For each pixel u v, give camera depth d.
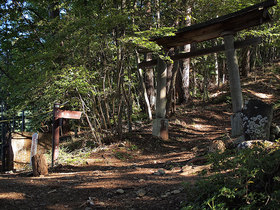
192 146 9.89
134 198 4.02
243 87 20.02
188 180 4.66
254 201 2.66
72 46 8.20
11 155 8.48
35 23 11.41
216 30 9.30
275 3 7.71
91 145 9.62
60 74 8.19
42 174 5.89
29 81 8.85
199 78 23.70
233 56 9.12
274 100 16.72
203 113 16.72
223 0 12.80
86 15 9.19
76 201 3.95
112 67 9.64
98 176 5.56
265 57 27.42
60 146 10.26
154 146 9.77
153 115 17.03
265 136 6.63
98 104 9.72
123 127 13.60
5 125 17.02
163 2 12.39
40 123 9.61
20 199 3.91
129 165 7.20
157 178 5.14
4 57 13.63
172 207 3.51
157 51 9.45
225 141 7.15
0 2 11.30
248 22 8.68
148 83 18.83
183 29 9.46
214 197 2.99
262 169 2.95
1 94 12.76
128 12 9.00
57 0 10.84
